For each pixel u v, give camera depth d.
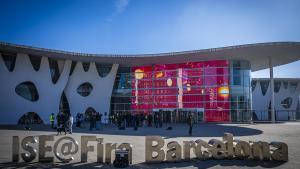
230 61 41.69
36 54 39.62
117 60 42.94
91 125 26.33
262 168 9.16
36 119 40.66
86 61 45.03
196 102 42.47
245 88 41.88
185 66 43.62
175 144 10.23
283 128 28.70
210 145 10.77
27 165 9.47
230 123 40.41
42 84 41.03
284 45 33.88
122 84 47.56
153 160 9.92
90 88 46.41
